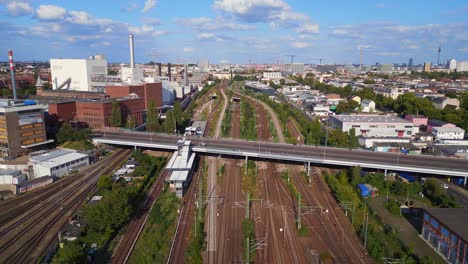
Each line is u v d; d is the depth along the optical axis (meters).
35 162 122.25
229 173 125.81
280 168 131.50
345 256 74.00
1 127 133.25
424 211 81.88
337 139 152.50
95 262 70.94
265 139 176.50
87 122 183.62
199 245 76.25
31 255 72.94
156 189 110.44
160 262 71.56
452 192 109.50
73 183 114.31
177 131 187.25
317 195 107.19
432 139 171.50
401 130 176.25
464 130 178.75
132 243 78.31
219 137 171.62
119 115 182.25
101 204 82.88
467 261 66.06
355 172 112.50
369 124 175.88
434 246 77.44
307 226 87.00
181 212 94.19
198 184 115.31
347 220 90.56
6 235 81.00
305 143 162.25
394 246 76.81
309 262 72.12
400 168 116.00
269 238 81.25
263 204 100.25
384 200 103.56
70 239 77.50
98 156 143.88
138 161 136.50
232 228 85.88
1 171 116.50
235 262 71.75
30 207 96.12
